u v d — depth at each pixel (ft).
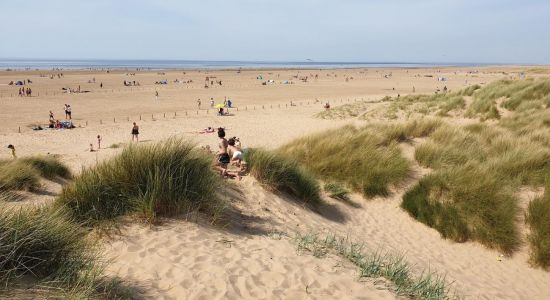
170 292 12.64
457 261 23.59
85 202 17.35
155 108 135.44
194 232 17.26
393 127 45.78
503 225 25.00
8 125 99.35
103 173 18.78
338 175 33.68
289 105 145.38
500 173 31.27
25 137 84.69
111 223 16.57
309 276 14.99
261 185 25.91
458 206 27.40
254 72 440.04
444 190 29.19
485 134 46.65
